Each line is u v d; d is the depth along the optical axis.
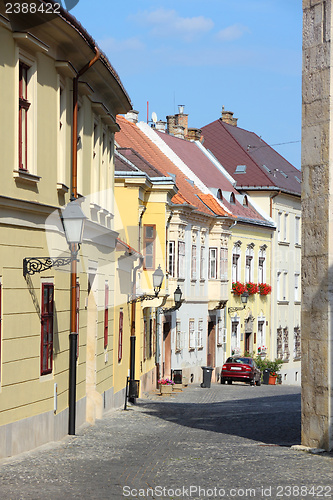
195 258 49.97
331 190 16.97
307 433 17.39
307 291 17.50
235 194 64.62
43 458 15.62
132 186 31.83
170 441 18.81
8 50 15.64
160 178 34.31
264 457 15.88
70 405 19.92
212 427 22.64
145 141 57.34
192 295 49.25
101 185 24.61
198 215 49.81
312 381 17.34
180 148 63.03
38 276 17.53
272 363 59.88
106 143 25.50
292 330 69.25
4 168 15.48
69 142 19.72
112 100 25.53
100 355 24.94
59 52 18.50
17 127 15.98
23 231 16.52
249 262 61.75
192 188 55.59
